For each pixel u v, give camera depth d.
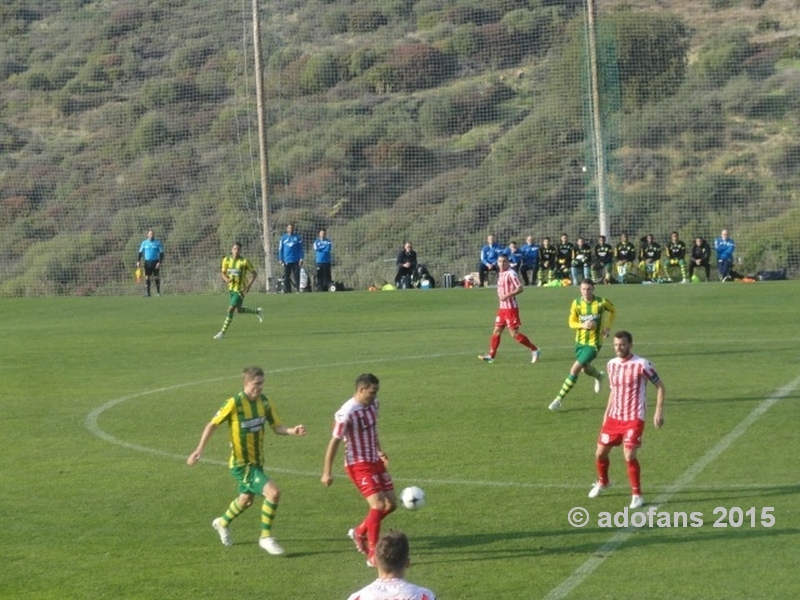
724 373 41.56
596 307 35.28
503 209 109.19
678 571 20.17
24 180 117.56
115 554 22.27
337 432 21.17
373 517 21.16
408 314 65.00
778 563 20.39
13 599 19.84
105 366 48.34
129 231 109.50
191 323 64.06
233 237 106.38
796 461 27.88
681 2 136.00
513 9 133.50
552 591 19.36
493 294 72.75
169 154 118.88
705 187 107.81
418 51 130.88
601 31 101.50
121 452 31.53
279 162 117.44
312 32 135.38
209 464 29.89
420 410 36.25
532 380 41.38
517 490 26.14
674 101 119.19
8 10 142.00
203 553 22.22
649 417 33.91
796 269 95.31
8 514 25.33
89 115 126.50
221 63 129.38
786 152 112.06
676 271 83.00
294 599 19.47
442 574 20.52
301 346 52.97
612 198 98.69
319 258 82.81
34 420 36.56
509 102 123.56
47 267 105.44
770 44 127.81
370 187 114.56
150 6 140.38
